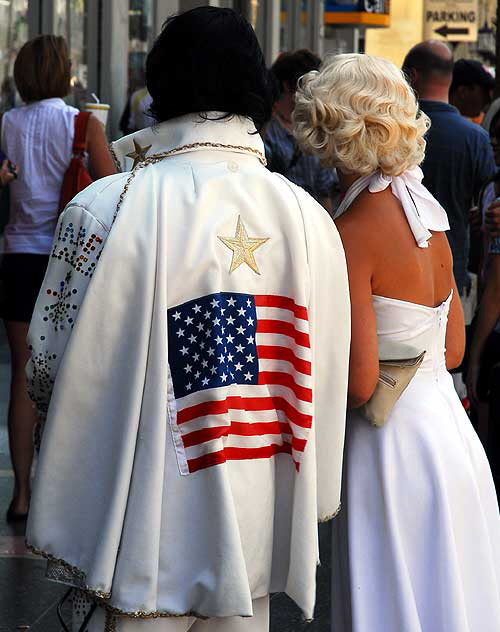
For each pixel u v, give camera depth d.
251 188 2.97
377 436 3.49
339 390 3.09
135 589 2.79
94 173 6.05
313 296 3.00
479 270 6.36
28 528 2.87
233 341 2.91
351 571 3.46
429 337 3.54
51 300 2.92
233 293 2.90
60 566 2.87
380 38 23.41
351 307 3.38
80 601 3.01
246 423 2.93
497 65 10.09
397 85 3.43
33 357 2.93
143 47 12.55
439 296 3.64
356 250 3.41
